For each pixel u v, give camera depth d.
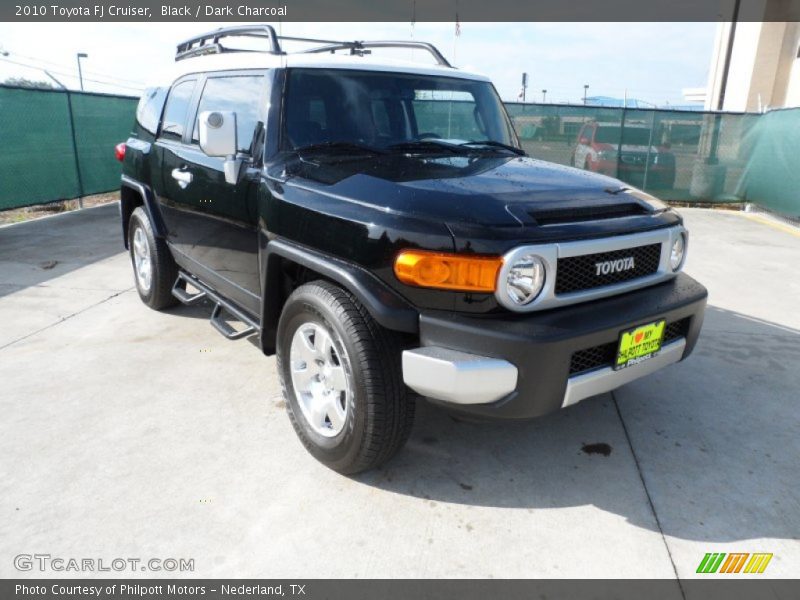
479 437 3.17
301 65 3.28
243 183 3.27
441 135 3.73
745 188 11.91
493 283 2.29
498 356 2.27
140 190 4.68
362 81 3.44
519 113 11.92
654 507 2.65
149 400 3.47
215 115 2.92
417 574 2.23
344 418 2.67
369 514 2.55
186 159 3.94
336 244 2.58
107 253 7.06
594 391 2.51
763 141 11.26
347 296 2.57
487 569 2.27
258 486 2.71
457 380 2.26
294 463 2.88
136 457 2.90
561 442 3.15
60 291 5.56
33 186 9.34
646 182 12.12
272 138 3.14
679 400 3.65
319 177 2.83
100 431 3.12
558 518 2.56
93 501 2.57
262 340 3.20
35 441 3.02
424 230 2.33
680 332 2.92
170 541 2.36
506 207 2.43
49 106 9.55
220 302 3.94
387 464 2.91
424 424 3.29
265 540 2.38
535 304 2.36
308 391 2.91
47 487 2.66
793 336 4.73
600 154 11.98
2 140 8.70
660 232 2.76
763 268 6.93
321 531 2.44
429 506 2.61
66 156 9.98
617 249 2.57
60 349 4.19
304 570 2.24
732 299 5.69
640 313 2.55
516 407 2.33
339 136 3.27
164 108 4.54
